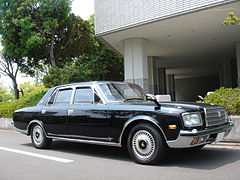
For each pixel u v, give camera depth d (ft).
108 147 21.04
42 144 20.49
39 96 47.80
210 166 14.02
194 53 74.84
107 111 16.03
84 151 19.52
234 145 20.01
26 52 61.57
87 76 68.74
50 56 67.00
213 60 91.04
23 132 21.97
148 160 14.24
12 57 67.26
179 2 38.55
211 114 14.92
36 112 20.66
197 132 13.25
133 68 51.85
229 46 66.64
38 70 78.69
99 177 12.56
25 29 58.29
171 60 86.12
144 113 14.49
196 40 57.82
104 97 16.74
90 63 75.66
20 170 14.29
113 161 15.90
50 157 17.49
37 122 20.39
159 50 67.82
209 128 14.33
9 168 14.79
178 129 13.35
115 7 45.27
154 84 75.72
